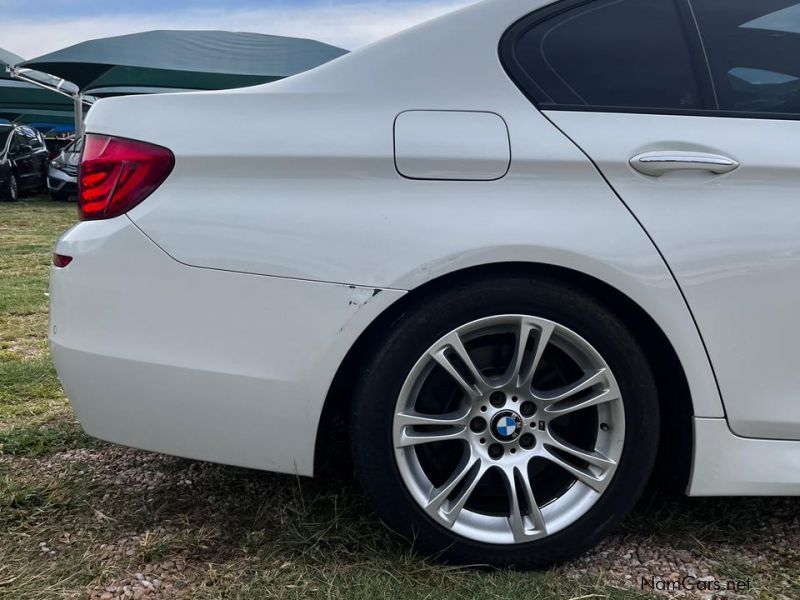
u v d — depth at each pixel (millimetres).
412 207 1743
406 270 1722
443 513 1830
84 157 1845
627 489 1854
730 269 1782
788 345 1819
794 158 1824
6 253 7391
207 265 1759
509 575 1837
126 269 1777
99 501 2205
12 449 2553
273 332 1756
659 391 1993
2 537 1997
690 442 1872
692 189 1798
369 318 1733
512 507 1830
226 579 1807
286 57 14219
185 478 2357
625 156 1773
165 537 1989
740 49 1944
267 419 1790
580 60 1882
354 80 1844
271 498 2205
